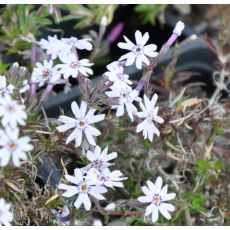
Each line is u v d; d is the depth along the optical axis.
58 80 0.28
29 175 0.26
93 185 0.25
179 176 0.30
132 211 0.28
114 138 0.31
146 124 0.26
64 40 0.28
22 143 0.22
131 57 0.26
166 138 0.30
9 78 0.27
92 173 0.25
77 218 0.27
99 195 0.24
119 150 0.31
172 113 0.29
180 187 0.31
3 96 0.24
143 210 0.28
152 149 0.30
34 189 0.27
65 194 0.24
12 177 0.25
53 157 0.29
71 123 0.25
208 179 0.31
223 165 0.31
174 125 0.30
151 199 0.25
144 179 0.32
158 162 0.32
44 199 0.26
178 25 0.27
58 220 0.27
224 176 0.32
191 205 0.29
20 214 0.26
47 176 0.28
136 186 0.31
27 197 0.27
